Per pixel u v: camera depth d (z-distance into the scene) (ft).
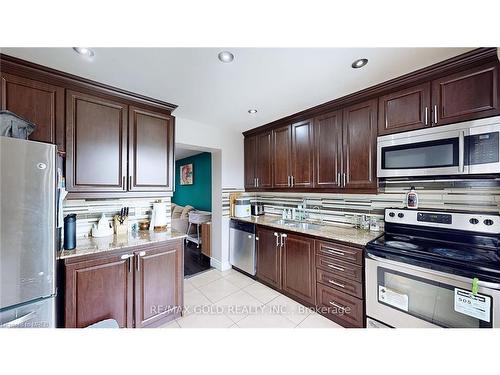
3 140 3.06
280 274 7.79
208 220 12.73
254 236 8.93
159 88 5.71
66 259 4.34
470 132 4.12
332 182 6.79
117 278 5.04
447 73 4.52
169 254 6.03
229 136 10.17
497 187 4.72
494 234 4.26
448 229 4.80
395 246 4.77
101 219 6.07
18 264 3.22
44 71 4.58
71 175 4.94
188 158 17.21
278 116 8.20
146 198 7.27
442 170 4.46
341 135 6.54
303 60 4.42
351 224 7.50
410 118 5.07
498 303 3.40
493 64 4.00
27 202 3.28
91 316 4.64
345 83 5.51
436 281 4.02
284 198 10.04
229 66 4.65
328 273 6.19
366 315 5.19
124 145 5.82
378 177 5.55
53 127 4.72
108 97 5.58
